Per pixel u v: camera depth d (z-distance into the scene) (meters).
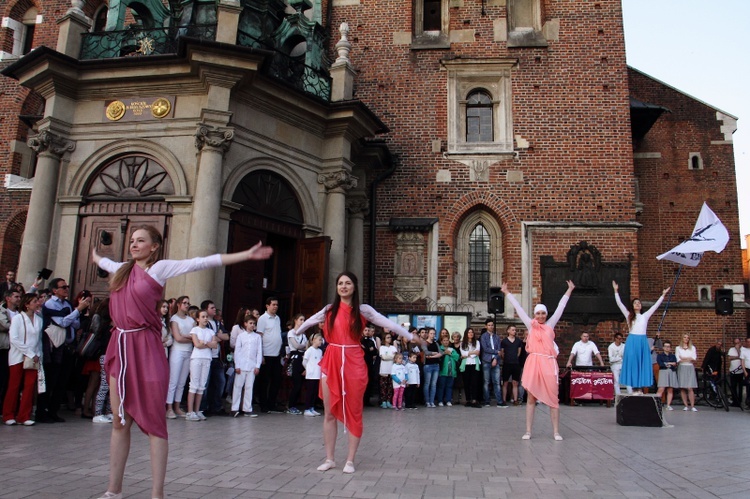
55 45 19.02
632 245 15.78
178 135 12.02
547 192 16.30
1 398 8.22
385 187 16.75
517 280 15.94
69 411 9.53
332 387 5.22
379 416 10.39
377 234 16.50
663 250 19.28
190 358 9.11
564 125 16.61
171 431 7.52
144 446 6.32
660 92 20.45
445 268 16.11
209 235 11.30
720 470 5.62
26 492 4.16
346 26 14.88
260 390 10.38
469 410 11.98
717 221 11.26
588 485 4.85
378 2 17.84
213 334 9.22
